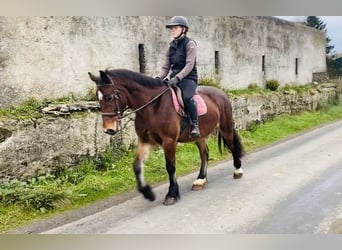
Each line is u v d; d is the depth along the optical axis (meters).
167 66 5.69
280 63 15.28
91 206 5.36
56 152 6.29
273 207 5.17
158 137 5.29
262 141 10.38
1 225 4.69
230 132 6.64
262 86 14.11
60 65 6.84
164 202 5.34
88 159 6.82
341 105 18.52
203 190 5.99
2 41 5.96
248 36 13.09
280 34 15.16
